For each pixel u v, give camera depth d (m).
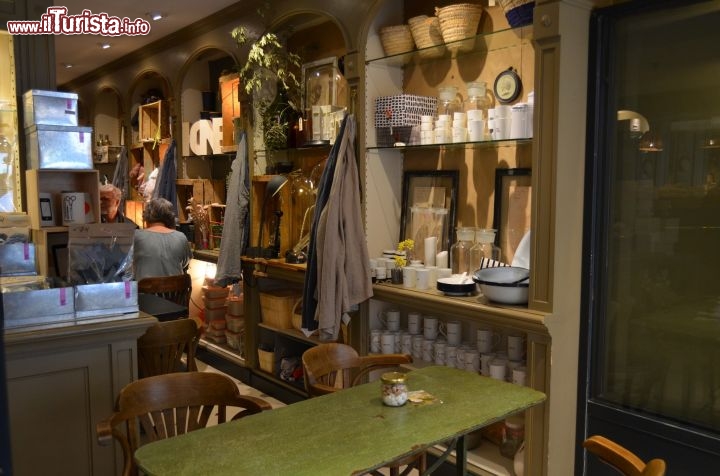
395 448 1.65
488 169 3.17
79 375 2.54
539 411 2.58
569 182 2.53
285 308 4.16
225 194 5.46
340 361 2.59
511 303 2.68
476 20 3.01
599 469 2.66
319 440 1.71
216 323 5.21
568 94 2.49
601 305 2.65
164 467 1.54
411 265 3.29
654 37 2.45
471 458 2.96
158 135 5.97
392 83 3.55
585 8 2.53
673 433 2.43
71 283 2.66
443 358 3.18
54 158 3.30
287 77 4.14
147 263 4.32
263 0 4.14
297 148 4.04
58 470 2.51
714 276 2.33
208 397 2.10
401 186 3.61
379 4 3.25
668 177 2.44
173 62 5.57
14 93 3.52
